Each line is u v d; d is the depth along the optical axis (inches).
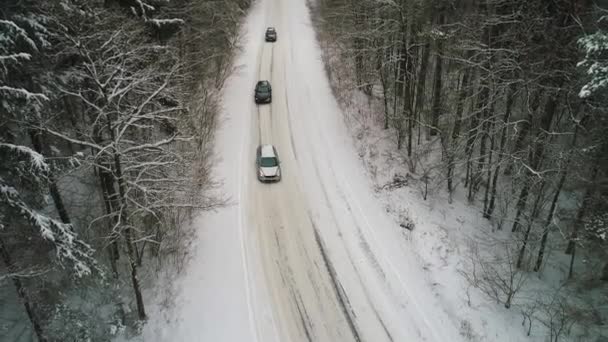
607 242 585.6
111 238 595.8
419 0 776.3
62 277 615.2
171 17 910.4
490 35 650.8
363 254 669.9
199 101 953.5
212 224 730.8
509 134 686.5
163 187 615.5
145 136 734.5
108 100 486.0
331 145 944.3
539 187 620.4
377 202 780.0
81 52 478.6
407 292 600.1
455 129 786.8
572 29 562.9
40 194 509.4
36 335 546.9
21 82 493.4
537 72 584.4
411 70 862.5
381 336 544.1
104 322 574.6
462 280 603.5
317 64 1296.8
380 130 949.8
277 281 627.2
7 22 424.2
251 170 871.7
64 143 709.9
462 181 794.2
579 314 540.4
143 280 633.0
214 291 610.9
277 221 741.9
